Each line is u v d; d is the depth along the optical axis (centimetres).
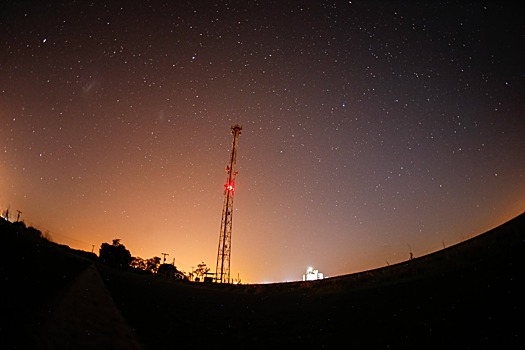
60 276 1421
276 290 2048
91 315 927
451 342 718
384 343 820
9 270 908
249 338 980
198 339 922
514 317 701
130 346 739
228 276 3291
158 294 1934
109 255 5594
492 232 1170
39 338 599
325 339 931
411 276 1372
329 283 1775
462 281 1058
